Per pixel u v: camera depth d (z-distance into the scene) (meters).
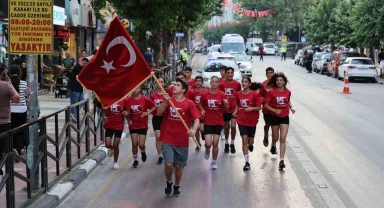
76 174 10.86
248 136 12.09
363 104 23.86
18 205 8.31
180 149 9.48
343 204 9.12
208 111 11.55
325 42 54.88
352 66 36.41
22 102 11.74
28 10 8.95
